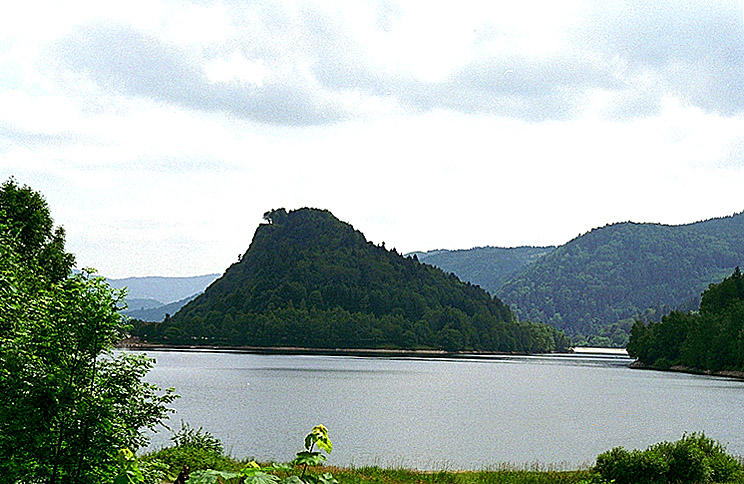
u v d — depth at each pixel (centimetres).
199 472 618
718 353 16762
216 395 9338
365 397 9569
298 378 13288
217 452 2803
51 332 1001
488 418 7238
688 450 2928
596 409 8394
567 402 9331
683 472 2905
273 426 6141
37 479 969
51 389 964
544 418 7306
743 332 16050
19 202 4841
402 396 9894
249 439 5328
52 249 4738
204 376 13350
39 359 992
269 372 15025
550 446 5259
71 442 982
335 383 12256
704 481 2872
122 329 1075
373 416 7225
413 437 5656
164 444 4466
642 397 10275
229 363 18662
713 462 2989
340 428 6197
